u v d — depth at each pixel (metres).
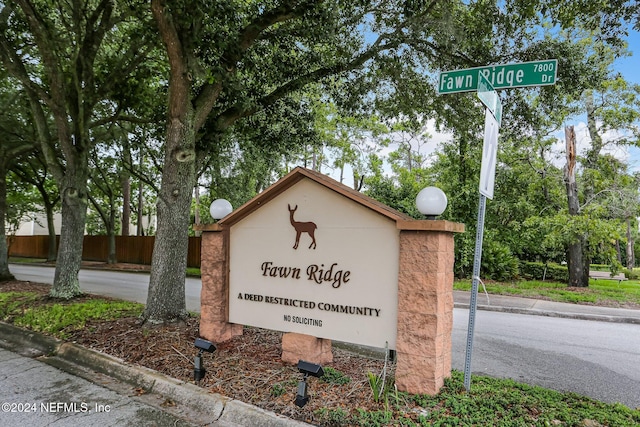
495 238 16.53
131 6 6.98
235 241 4.93
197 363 4.10
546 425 2.96
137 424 3.43
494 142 3.60
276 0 6.71
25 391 4.16
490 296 11.91
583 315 9.44
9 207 25.61
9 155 12.02
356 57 8.15
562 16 6.49
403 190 18.05
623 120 14.01
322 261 4.20
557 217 13.51
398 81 8.76
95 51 8.73
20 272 18.03
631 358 5.99
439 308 3.58
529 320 9.05
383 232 3.86
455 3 7.28
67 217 8.77
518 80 3.65
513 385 3.99
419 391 3.56
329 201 4.18
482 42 7.57
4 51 8.05
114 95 9.55
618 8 6.00
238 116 7.58
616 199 14.17
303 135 10.20
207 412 3.63
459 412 3.16
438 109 9.19
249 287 4.77
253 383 3.94
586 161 15.64
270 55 8.27
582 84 7.81
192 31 5.72
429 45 8.05
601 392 4.55
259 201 4.64
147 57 9.55
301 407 3.39
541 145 15.20
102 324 6.18
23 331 6.33
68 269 8.69
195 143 7.05
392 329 3.76
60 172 8.98
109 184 22.47
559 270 16.89
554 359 5.85
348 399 3.53
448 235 3.85
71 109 8.96
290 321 4.41
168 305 6.07
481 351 6.20
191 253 20.08
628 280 20.56
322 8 6.34
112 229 22.19
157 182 20.89
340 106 9.30
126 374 4.49
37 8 8.58
